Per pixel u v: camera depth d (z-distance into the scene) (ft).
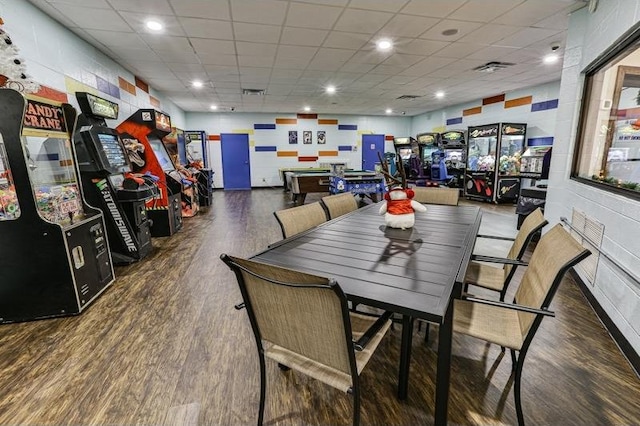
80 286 7.86
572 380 5.44
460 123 29.76
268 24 11.44
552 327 7.14
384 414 4.79
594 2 9.47
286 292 3.55
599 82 10.02
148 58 15.10
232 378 5.56
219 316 7.71
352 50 14.42
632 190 6.93
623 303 6.48
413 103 29.37
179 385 5.39
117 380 5.49
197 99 26.20
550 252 4.62
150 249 12.80
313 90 23.12
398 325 7.34
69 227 7.54
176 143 21.65
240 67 16.90
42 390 5.25
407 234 6.59
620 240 6.88
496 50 14.61
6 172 6.81
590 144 10.43
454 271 4.46
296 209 7.43
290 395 5.19
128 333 6.96
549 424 4.55
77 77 12.10
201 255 12.42
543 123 21.80
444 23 11.57
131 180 11.43
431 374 5.68
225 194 31.27
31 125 7.20
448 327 3.95
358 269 4.58
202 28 11.69
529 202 15.21
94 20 10.84
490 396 5.09
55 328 7.14
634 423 4.57
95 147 10.36
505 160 23.32
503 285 6.35
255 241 14.38
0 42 7.47
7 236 7.00
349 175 21.17
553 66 17.22
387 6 10.19
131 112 17.52
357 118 37.32
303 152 36.47
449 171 28.99
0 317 7.25
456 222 7.70
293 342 3.91
